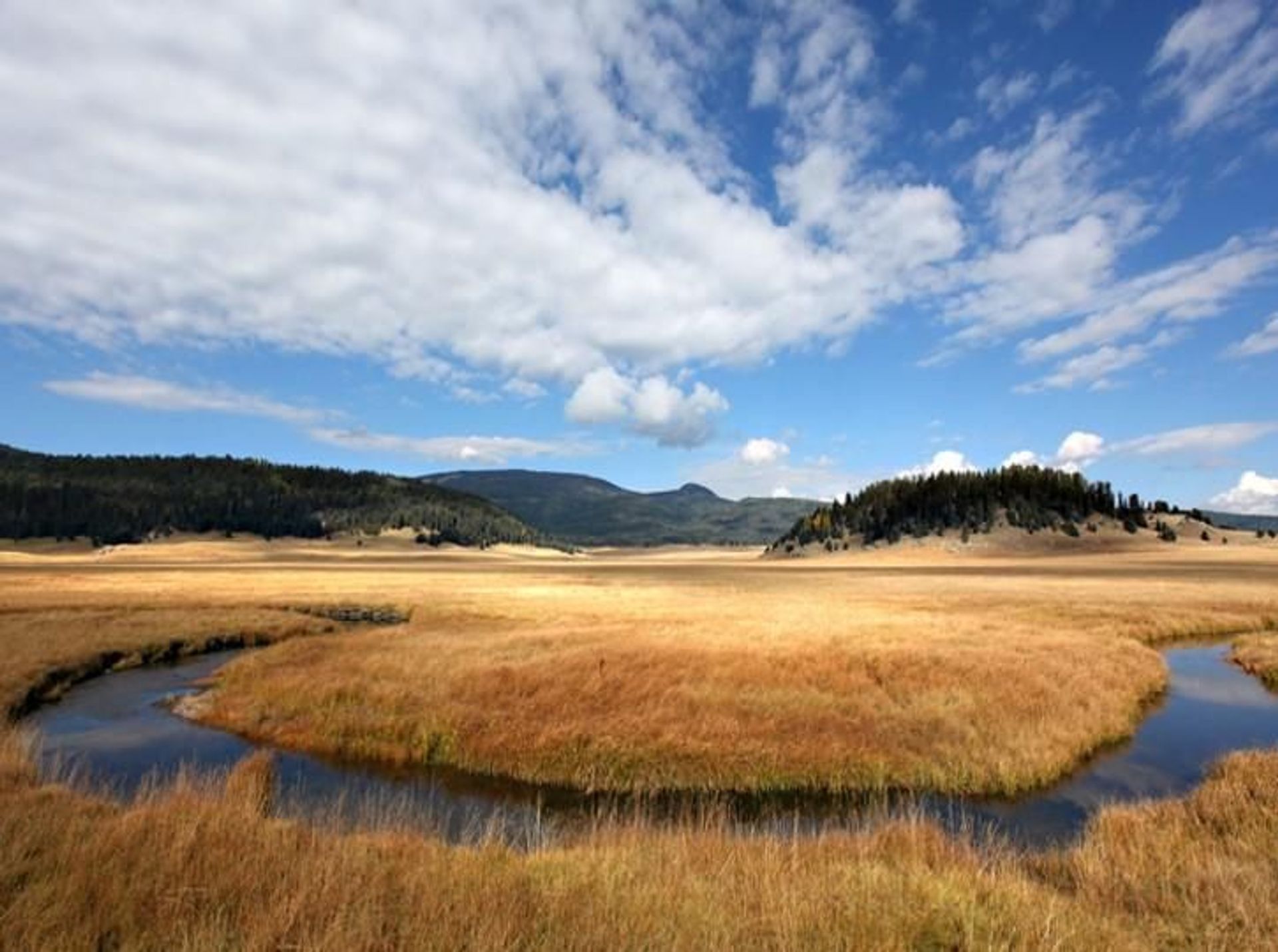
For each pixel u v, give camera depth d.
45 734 18.75
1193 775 15.84
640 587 71.94
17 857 7.05
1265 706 22.62
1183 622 40.59
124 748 17.56
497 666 22.12
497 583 77.31
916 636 28.88
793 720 17.41
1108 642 30.61
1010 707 18.67
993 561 148.50
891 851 9.33
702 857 8.56
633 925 6.16
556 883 7.11
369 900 6.20
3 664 24.69
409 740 17.47
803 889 7.20
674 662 22.14
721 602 50.81
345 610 48.75
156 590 56.81
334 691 20.41
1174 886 8.28
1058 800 14.27
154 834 7.90
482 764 16.23
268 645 35.25
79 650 28.17
